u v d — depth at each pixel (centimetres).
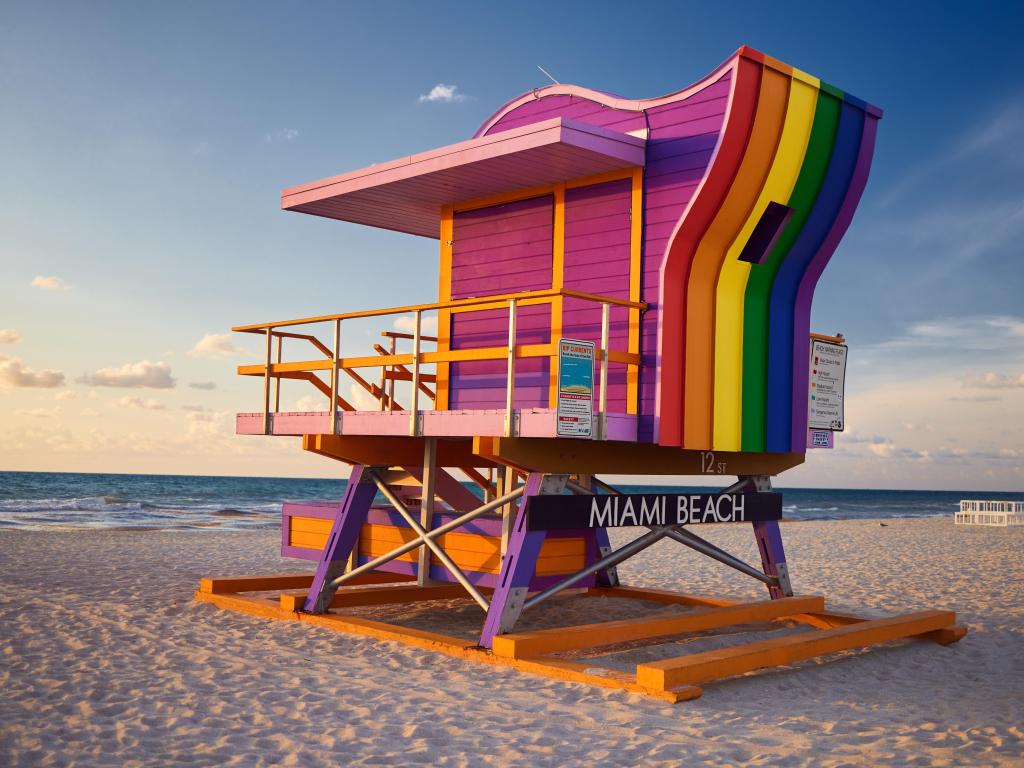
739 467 899
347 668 712
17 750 505
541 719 578
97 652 760
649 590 1132
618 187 823
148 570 1407
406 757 503
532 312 863
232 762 492
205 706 597
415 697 624
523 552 748
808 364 872
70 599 1044
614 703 617
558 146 753
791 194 793
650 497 809
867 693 686
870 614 1089
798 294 855
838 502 9350
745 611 862
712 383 780
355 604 954
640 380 777
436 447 908
